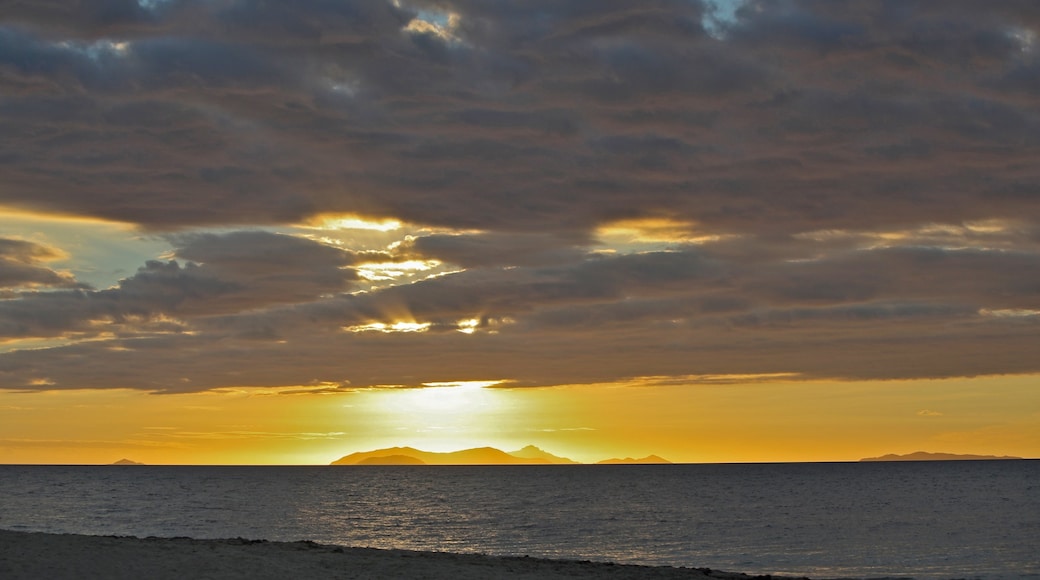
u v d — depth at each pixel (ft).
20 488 463.83
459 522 240.53
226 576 66.18
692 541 184.96
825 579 124.16
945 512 273.75
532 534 203.10
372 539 188.24
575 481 640.99
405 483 604.90
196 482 601.21
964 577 129.39
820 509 294.05
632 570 93.66
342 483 599.16
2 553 68.80
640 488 498.28
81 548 75.00
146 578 63.05
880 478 640.99
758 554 159.84
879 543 179.63
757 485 524.93
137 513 262.06
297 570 72.02
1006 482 540.93
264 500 357.82
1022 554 159.53
